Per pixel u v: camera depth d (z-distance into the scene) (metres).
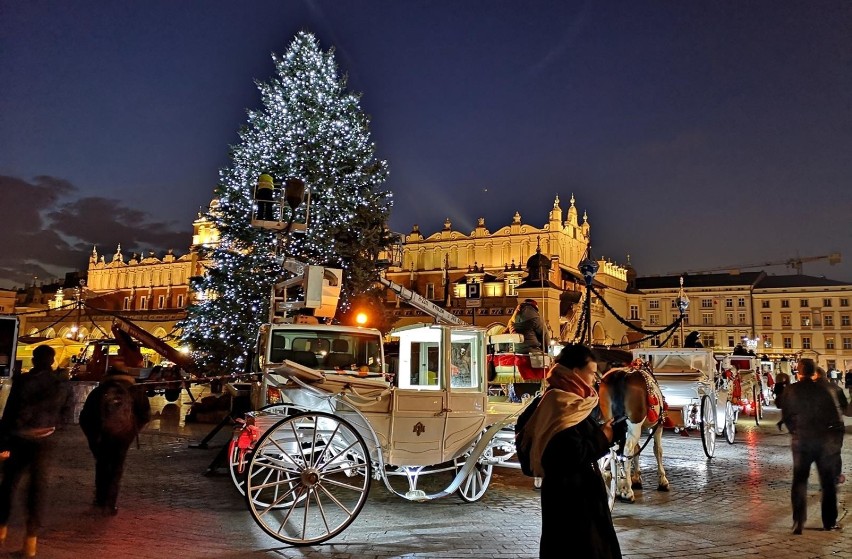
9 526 7.88
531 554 7.00
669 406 16.31
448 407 8.27
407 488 10.82
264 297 24.58
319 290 11.99
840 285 83.81
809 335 84.00
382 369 12.01
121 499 9.53
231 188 25.53
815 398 8.25
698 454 15.42
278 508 9.09
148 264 85.06
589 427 4.50
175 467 12.45
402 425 8.08
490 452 9.52
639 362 11.22
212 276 26.08
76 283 98.38
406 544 7.37
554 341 13.46
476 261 66.75
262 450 8.18
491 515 8.85
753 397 26.52
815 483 12.01
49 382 6.89
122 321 26.02
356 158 26.55
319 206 24.81
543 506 4.47
